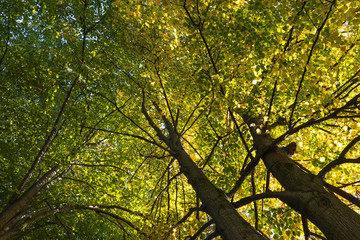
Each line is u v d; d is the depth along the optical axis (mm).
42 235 8008
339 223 2719
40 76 6543
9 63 6707
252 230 2936
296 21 3086
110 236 7879
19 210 5453
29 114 6844
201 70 4199
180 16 3818
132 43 5492
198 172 4141
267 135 4613
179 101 5113
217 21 3664
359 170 5332
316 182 3301
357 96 3305
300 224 5059
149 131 7840
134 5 5309
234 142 4566
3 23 6348
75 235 7895
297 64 3365
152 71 5355
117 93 7039
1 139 6770
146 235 4355
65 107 7066
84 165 7016
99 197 7566
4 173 7094
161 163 7246
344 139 4727
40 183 6117
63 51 5977
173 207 6531
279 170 3686
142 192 7461
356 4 2824
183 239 4379
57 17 6559
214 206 3396
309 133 4996
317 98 3473
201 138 5613
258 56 3650
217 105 3951
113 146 8383
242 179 3871
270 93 4188
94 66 6191
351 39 4016
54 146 6457
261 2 3234
